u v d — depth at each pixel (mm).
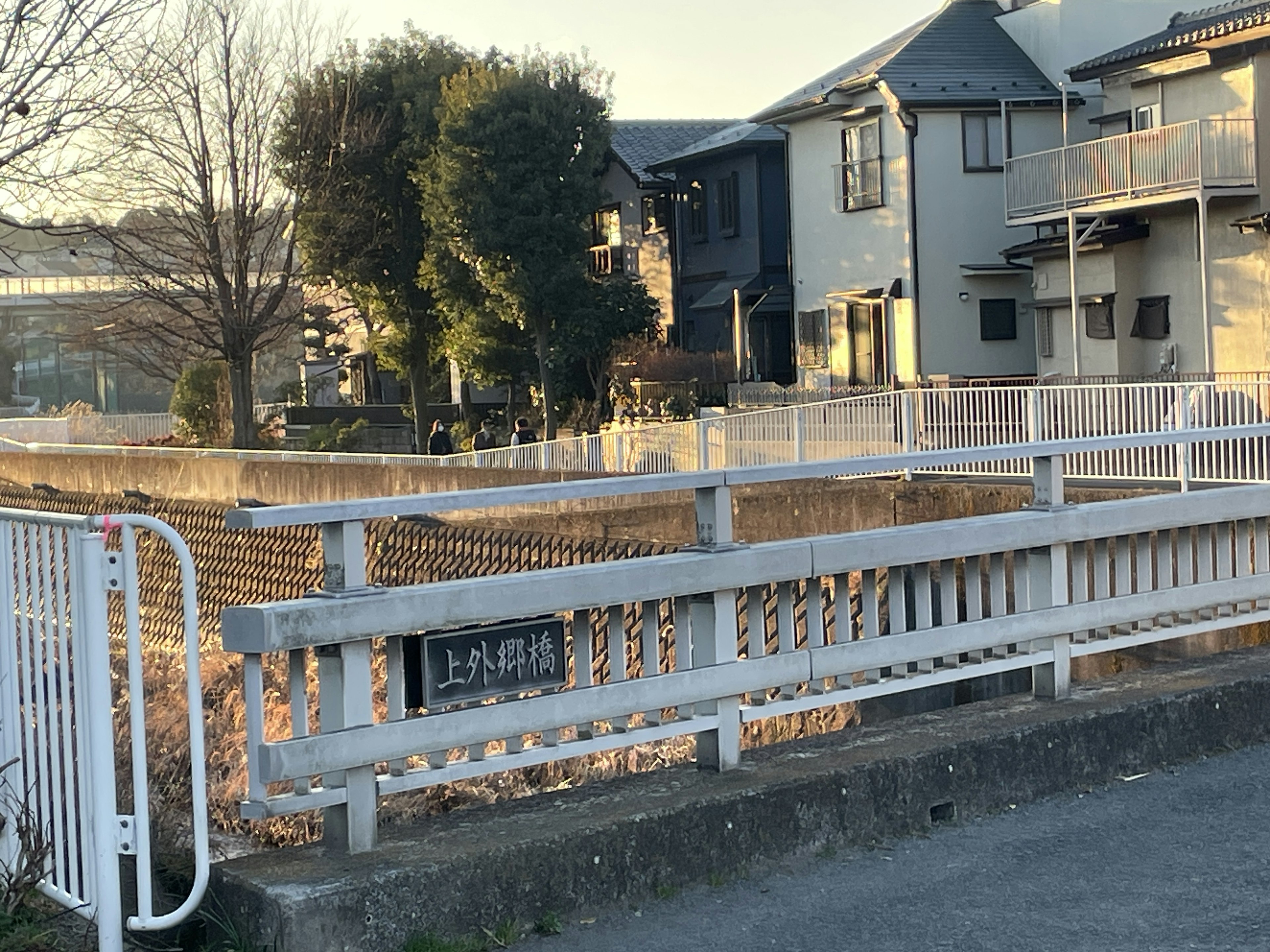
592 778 8438
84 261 48094
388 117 41125
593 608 4691
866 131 34781
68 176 13430
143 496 32219
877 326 34906
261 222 41062
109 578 4078
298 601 4129
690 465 19953
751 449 18781
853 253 35469
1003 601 5898
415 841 4352
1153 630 6422
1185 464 12391
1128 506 6188
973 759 5375
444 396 51625
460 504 4379
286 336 43656
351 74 41281
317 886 3947
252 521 4004
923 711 10031
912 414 16422
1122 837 5066
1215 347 27891
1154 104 29562
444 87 37906
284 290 40719
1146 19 33344
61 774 4414
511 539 19875
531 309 36875
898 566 5504
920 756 5230
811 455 17750
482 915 4191
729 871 4727
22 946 4184
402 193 42375
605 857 4453
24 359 82062
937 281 33500
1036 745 5555
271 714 10992
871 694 5449
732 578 4992
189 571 4004
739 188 40750
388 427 44906
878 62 35812
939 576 6168
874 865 4859
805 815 4918
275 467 27391
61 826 4422
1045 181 30141
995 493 13617
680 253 43906
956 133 33406
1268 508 6801
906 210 33500
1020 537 5777
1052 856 4895
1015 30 35469
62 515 4230
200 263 38969
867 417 17000
